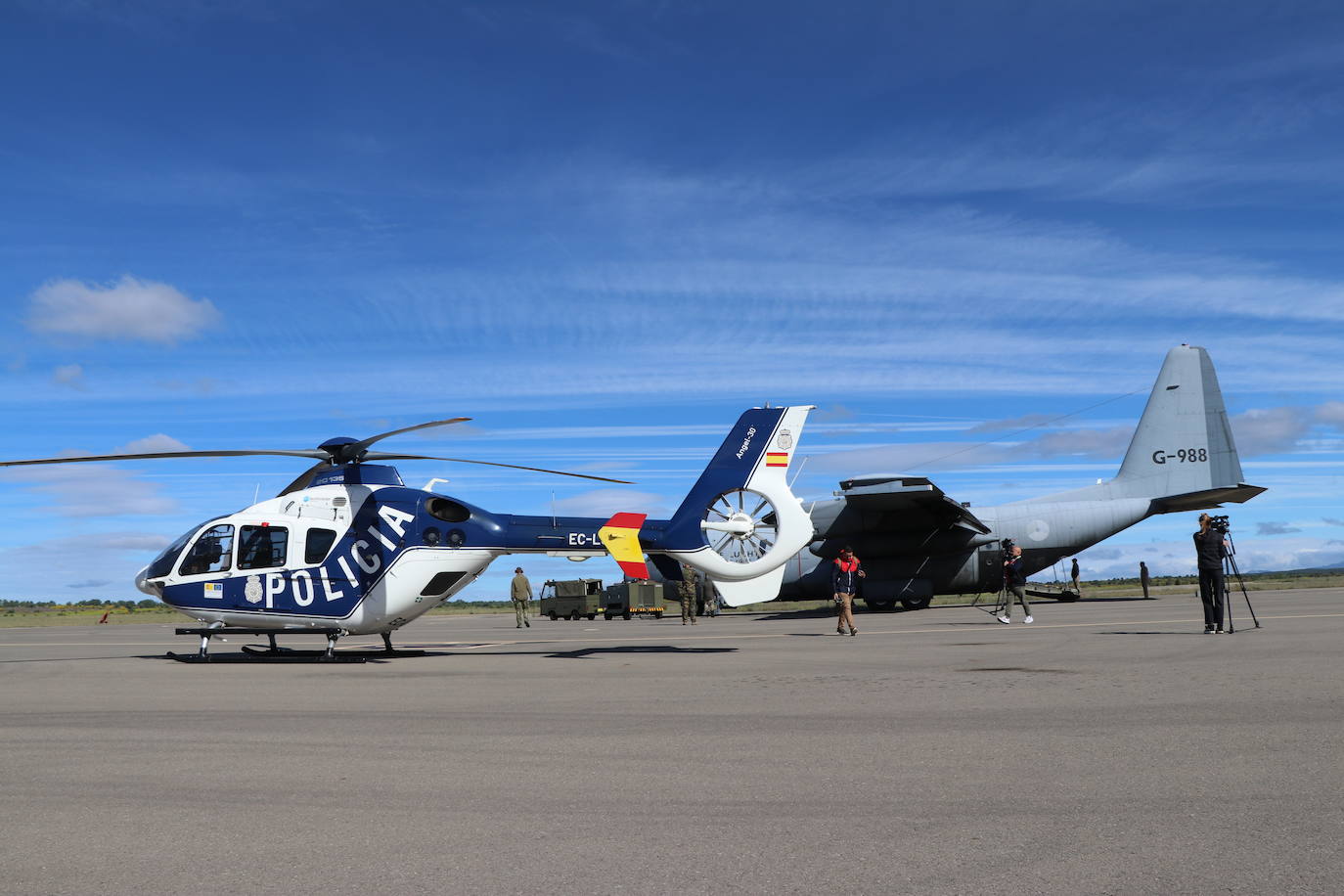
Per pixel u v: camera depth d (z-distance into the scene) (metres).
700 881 3.63
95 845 4.21
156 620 46.94
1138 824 4.33
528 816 4.66
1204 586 15.70
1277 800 4.72
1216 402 32.66
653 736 6.90
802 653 14.27
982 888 3.50
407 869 3.84
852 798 4.91
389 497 15.47
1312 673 9.73
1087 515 31.75
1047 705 8.00
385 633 15.73
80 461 13.09
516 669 12.62
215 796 5.14
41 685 11.19
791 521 15.21
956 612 28.92
